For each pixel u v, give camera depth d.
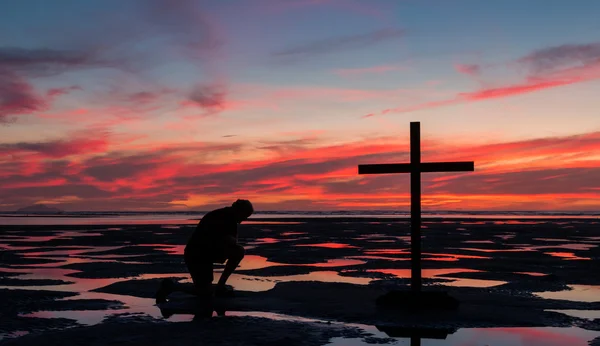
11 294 8.09
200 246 7.89
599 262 13.25
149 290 8.55
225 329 5.89
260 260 13.62
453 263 12.98
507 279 10.17
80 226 39.44
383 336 5.66
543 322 6.32
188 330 5.83
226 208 8.14
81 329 5.86
